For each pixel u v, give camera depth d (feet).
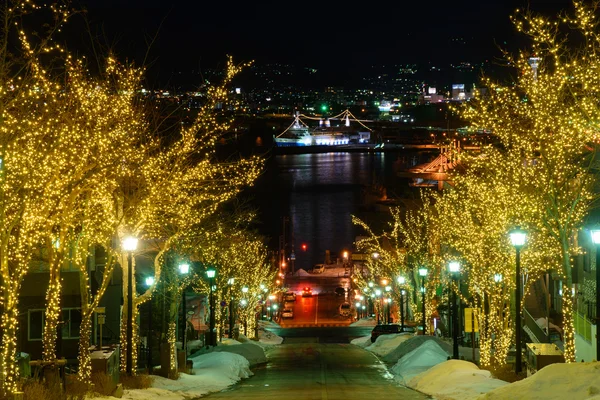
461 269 135.44
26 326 105.19
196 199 90.84
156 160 77.77
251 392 82.43
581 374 52.29
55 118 62.03
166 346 91.45
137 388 77.92
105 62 68.49
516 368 74.49
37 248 78.64
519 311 74.18
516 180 75.56
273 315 288.10
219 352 114.42
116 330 125.59
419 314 172.04
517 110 72.18
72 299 109.40
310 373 108.78
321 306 318.04
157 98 83.25
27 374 81.87
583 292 109.50
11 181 57.11
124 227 83.61
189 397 77.00
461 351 127.44
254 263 211.61
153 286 84.38
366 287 253.03
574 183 84.23
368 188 472.03
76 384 66.33
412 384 86.48
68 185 62.54
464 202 109.60
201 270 155.22
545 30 61.57
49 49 53.62
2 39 52.80
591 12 58.75
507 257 90.79
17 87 54.08
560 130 66.39
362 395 76.54
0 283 60.03
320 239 476.54
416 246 173.06
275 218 521.24
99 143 62.34
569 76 67.00
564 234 67.77
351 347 166.20
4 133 54.60
